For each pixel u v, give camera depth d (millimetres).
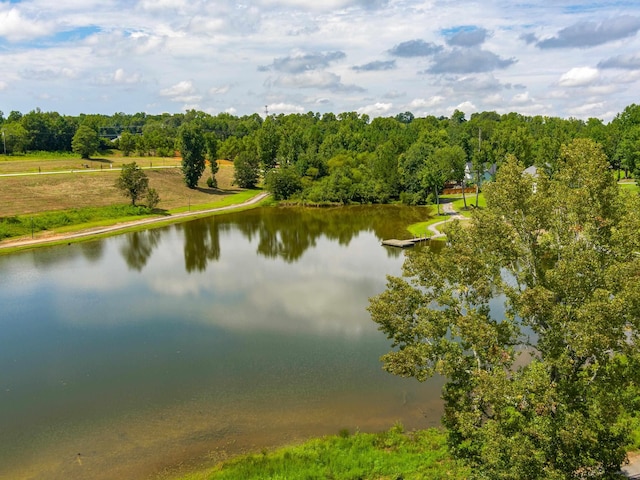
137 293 51750
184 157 134875
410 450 23406
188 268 62188
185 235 85062
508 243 19562
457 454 19516
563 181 20531
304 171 139500
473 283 19250
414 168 124125
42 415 28688
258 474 21562
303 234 85250
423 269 21359
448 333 34781
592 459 17031
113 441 25922
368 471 21562
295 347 37594
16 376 33750
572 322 16250
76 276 58812
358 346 37656
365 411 28375
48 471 23562
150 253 71062
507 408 19141
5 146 156250
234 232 87625
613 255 17828
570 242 18500
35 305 48250
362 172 136875
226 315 44781
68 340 39719
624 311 15641
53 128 180375
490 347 18234
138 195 112938
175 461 24047
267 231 88500
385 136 195625
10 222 83938
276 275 58250
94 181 118625
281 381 32250
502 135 114188
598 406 15797
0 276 59000
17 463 24219
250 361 35312
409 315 21516
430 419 27297
